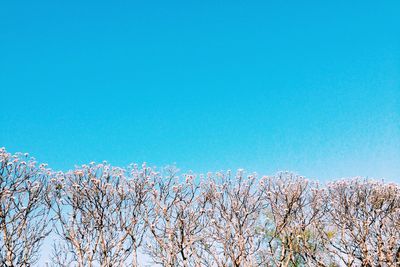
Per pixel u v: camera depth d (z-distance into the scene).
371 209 23.00
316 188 22.31
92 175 18.92
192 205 20.02
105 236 18.27
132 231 18.75
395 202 23.09
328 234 23.06
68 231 17.89
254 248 19.66
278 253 22.00
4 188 16.83
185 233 19.42
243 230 19.62
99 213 18.20
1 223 16.56
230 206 19.92
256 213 20.69
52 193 18.28
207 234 19.55
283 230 21.09
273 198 21.02
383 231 22.95
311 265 21.28
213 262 19.12
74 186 18.56
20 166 17.61
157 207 19.72
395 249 22.67
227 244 19.19
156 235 19.33
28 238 17.16
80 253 17.52
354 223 22.69
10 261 16.20
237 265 18.64
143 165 20.22
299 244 21.58
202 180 20.59
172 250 19.08
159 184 20.11
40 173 18.23
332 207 23.31
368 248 22.53
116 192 19.12
